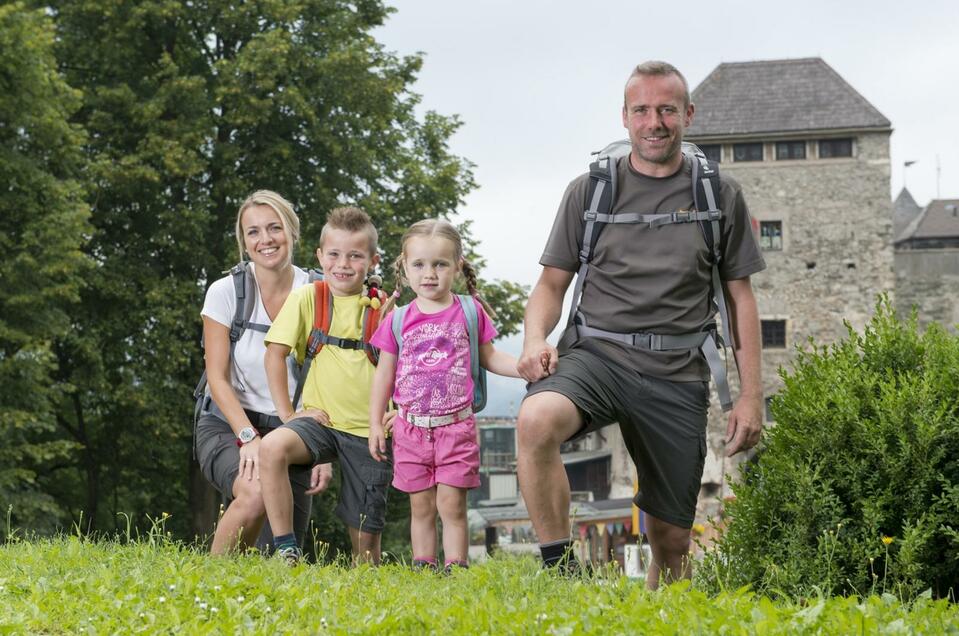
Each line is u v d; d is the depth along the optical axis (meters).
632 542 41.62
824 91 43.75
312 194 24.83
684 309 5.36
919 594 4.78
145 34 24.86
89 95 24.31
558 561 5.01
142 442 23.70
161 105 23.25
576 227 5.47
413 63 26.91
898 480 4.93
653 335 5.33
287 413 5.88
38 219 20.75
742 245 5.44
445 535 5.64
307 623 3.78
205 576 4.58
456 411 5.63
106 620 3.91
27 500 20.25
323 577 4.71
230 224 24.98
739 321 5.49
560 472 5.14
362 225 5.91
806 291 42.72
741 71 44.91
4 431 20.03
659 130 5.26
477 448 5.71
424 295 5.66
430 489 5.70
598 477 56.25
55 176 22.55
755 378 5.45
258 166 24.53
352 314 5.91
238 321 6.14
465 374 5.66
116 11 23.67
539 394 5.16
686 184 5.39
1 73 20.92
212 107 24.00
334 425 5.85
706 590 5.16
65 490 27.08
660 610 3.71
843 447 5.09
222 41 25.75
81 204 21.08
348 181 25.05
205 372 6.20
